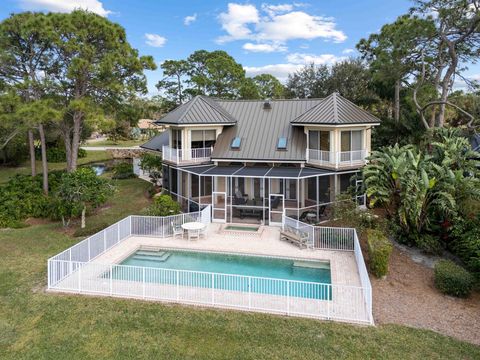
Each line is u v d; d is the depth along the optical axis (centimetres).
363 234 2391
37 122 2930
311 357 1291
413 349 1323
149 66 3538
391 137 3878
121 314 1569
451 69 3400
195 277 1891
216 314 1562
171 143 3466
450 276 1752
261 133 3288
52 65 3388
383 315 1564
